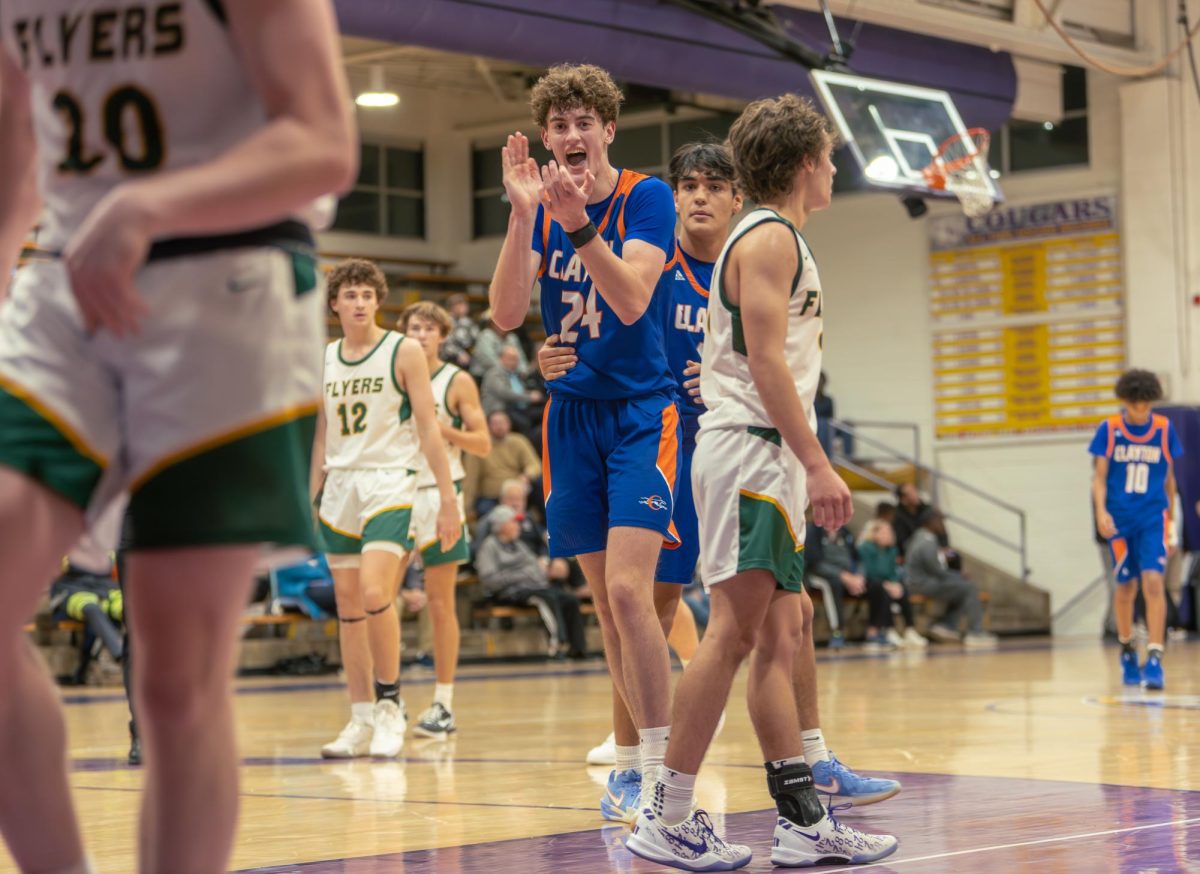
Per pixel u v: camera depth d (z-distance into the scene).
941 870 3.74
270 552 2.19
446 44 14.30
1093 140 21.28
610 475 4.68
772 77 16.48
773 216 4.05
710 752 6.91
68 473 2.10
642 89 22.64
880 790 4.98
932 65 18.08
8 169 2.39
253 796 5.52
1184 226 20.39
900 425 22.80
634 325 4.73
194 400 2.08
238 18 2.05
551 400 4.86
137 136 2.13
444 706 8.20
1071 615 21.53
